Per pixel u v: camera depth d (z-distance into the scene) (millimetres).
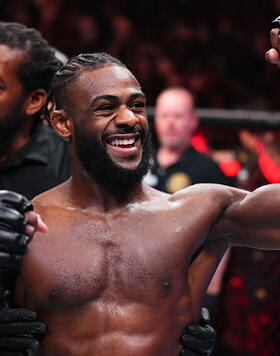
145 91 5738
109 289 1532
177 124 3314
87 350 1506
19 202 1435
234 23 6395
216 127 3430
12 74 1973
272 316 3191
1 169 2061
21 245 1410
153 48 6035
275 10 6445
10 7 5836
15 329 1510
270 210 1569
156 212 1608
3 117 1990
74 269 1528
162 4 6371
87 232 1571
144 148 1601
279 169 3240
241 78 6102
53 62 2080
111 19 6078
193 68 6047
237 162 3576
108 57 1633
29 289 1544
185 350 1550
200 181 3223
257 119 3348
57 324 1530
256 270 3207
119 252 1553
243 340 3232
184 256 1567
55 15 5918
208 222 1603
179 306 1554
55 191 1669
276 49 1585
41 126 2148
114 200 1612
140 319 1519
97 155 1564
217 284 3090
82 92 1582
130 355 1495
